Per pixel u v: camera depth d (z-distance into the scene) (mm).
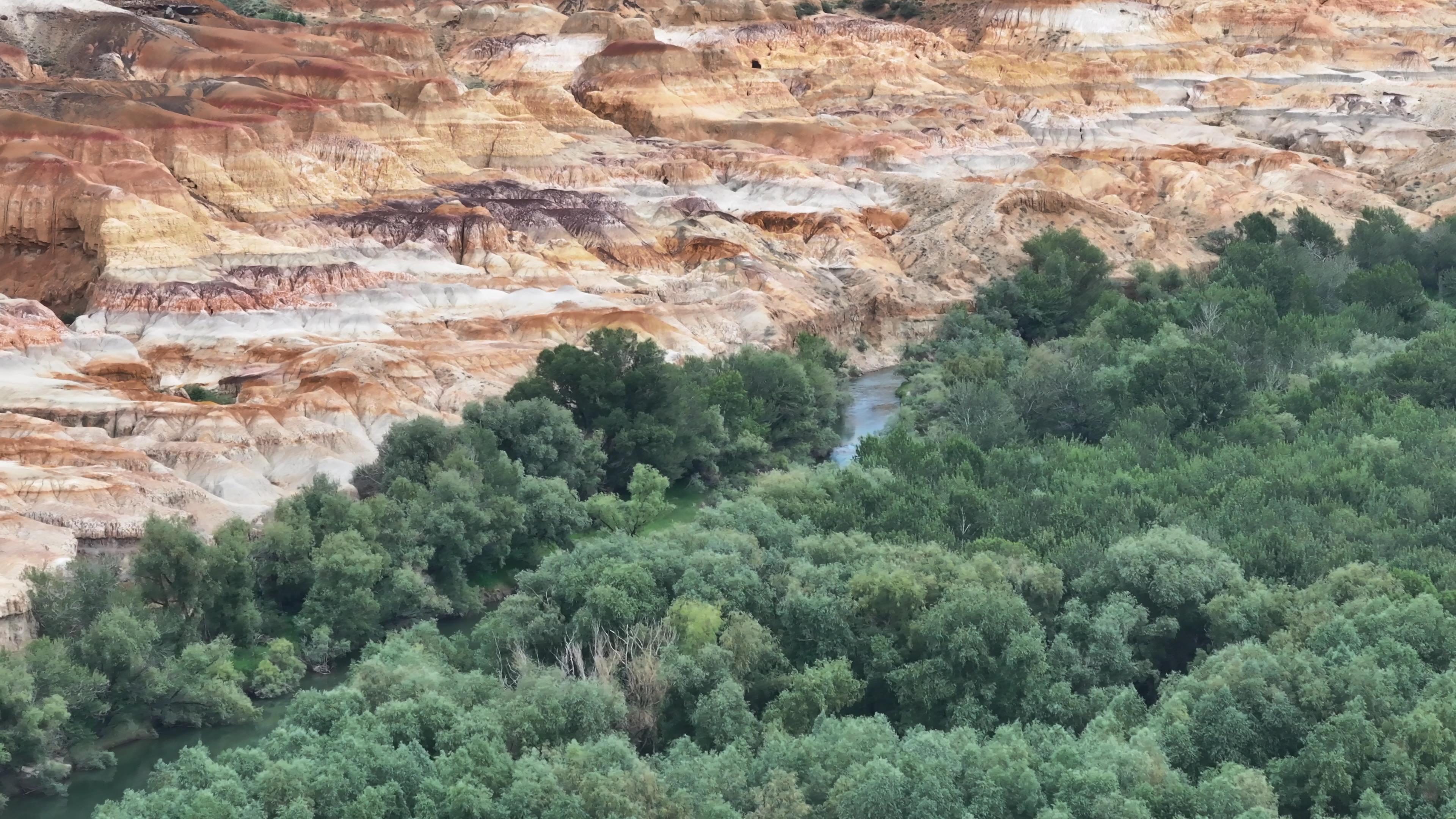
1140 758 83062
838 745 85875
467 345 163375
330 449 135375
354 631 110625
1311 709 89812
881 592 100812
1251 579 107000
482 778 81875
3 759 90875
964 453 135125
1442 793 83562
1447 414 146500
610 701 91625
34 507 115438
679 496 140750
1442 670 95500
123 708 99625
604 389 142000
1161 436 142750
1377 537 114812
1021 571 106188
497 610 103562
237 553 109688
